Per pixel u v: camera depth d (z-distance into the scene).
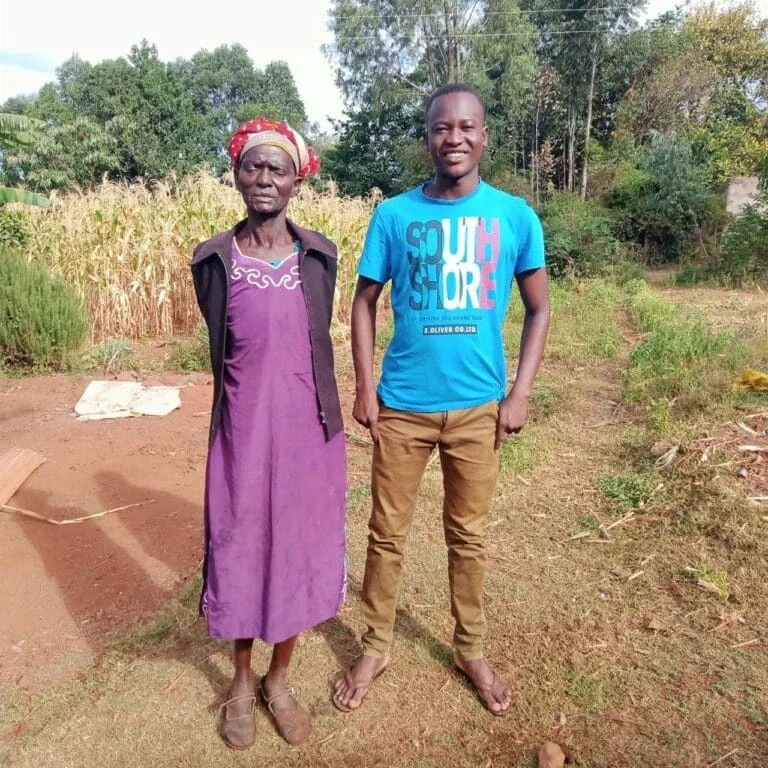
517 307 9.58
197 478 4.23
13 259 7.17
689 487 3.74
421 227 2.02
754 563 3.13
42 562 3.30
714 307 9.80
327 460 2.08
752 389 4.98
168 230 8.48
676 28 28.70
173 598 2.98
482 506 2.25
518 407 2.11
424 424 2.16
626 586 3.06
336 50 26.69
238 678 2.23
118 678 2.51
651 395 5.36
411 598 2.96
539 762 2.09
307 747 2.19
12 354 6.68
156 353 7.72
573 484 4.14
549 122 25.39
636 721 2.27
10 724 2.32
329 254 2.02
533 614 2.85
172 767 2.12
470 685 2.45
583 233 14.59
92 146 27.77
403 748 2.19
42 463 4.41
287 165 1.89
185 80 42.81
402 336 2.13
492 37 23.41
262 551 2.03
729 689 2.40
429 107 1.98
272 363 1.93
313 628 2.78
